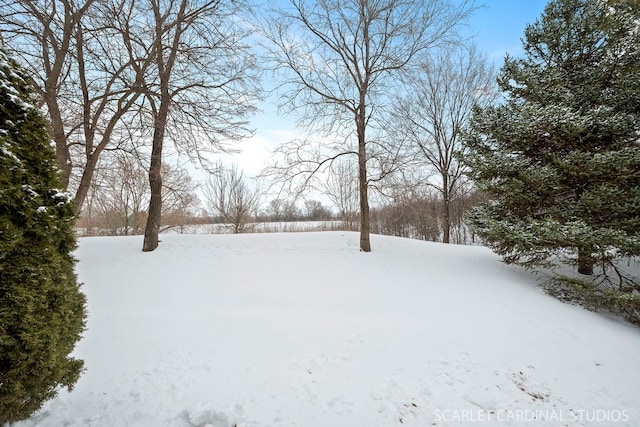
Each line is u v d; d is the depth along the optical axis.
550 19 7.57
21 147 2.10
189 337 3.88
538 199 6.55
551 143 6.61
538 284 6.75
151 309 4.82
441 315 4.79
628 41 6.59
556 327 4.48
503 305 5.29
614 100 6.69
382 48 8.95
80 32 6.47
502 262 8.33
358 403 2.66
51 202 2.28
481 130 7.64
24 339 1.90
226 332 4.05
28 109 2.17
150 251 8.27
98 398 2.62
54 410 2.38
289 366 3.25
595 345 4.02
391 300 5.43
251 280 6.39
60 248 2.42
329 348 3.67
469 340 3.95
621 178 5.70
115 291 5.55
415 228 21.39
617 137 6.24
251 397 2.70
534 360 3.56
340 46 9.14
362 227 9.16
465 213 8.34
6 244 1.88
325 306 5.11
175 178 17.02
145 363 3.25
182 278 6.37
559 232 5.64
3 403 1.87
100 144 7.28
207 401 2.61
